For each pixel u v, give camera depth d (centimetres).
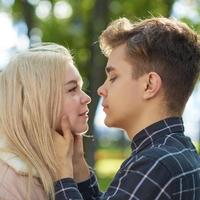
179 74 233
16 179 239
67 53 261
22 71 250
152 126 230
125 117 235
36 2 1111
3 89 251
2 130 249
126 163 227
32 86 248
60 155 244
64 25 1205
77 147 264
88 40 1159
